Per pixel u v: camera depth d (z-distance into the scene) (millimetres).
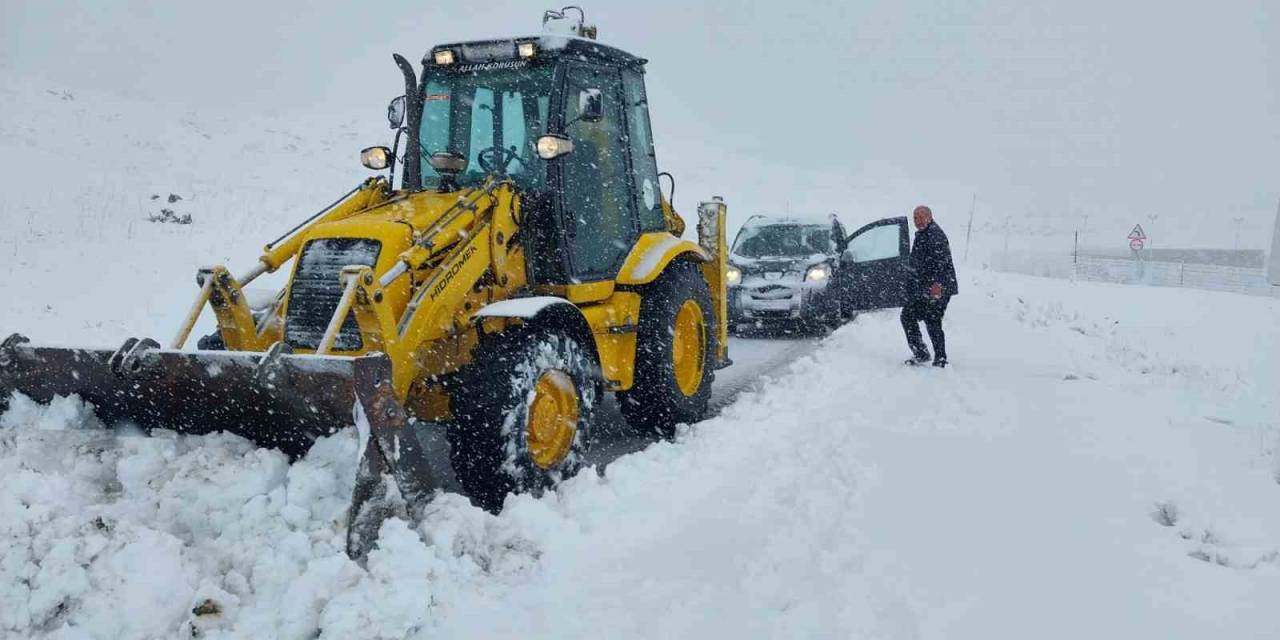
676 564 4004
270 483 3818
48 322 9102
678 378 6520
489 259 5109
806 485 4961
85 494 3768
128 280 11109
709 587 3744
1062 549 4008
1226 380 8984
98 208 14859
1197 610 3434
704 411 6730
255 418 4156
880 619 3396
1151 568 3811
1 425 4379
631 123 6348
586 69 5801
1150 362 9500
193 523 3686
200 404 4195
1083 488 4828
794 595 3635
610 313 5793
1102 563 3859
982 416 6445
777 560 3967
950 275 8414
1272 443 5809
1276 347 11516
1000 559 3900
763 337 11414
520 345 4730
